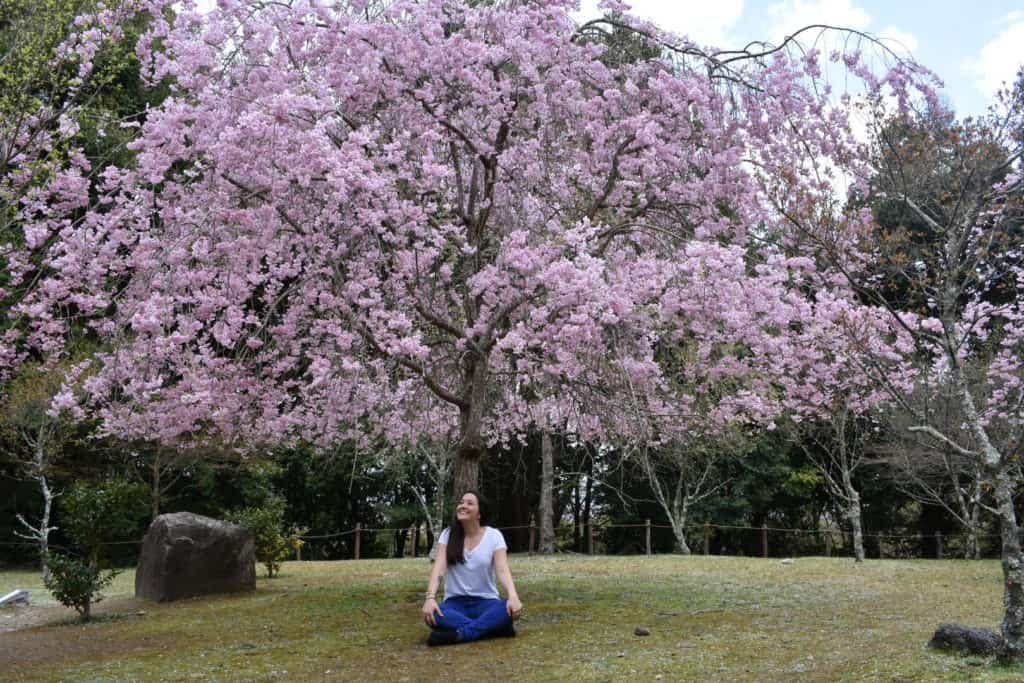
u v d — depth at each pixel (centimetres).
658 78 779
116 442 1222
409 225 684
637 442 800
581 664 480
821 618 646
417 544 2145
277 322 810
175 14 759
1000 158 586
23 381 1107
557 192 855
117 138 973
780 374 841
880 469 1636
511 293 705
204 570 898
